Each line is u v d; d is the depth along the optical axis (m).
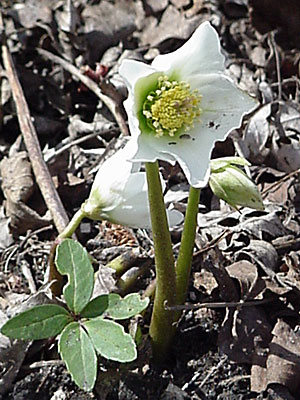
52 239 0.31
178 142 0.20
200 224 0.30
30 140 0.32
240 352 0.24
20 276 0.29
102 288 0.25
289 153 0.33
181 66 0.20
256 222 0.28
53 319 0.22
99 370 0.24
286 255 0.27
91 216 0.24
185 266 0.23
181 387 0.24
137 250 0.26
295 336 0.24
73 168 0.34
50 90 0.38
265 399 0.23
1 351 0.24
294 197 0.31
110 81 0.37
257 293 0.25
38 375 0.24
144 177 0.23
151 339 0.24
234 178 0.22
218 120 0.20
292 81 0.37
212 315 0.26
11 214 0.32
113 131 0.35
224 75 0.20
